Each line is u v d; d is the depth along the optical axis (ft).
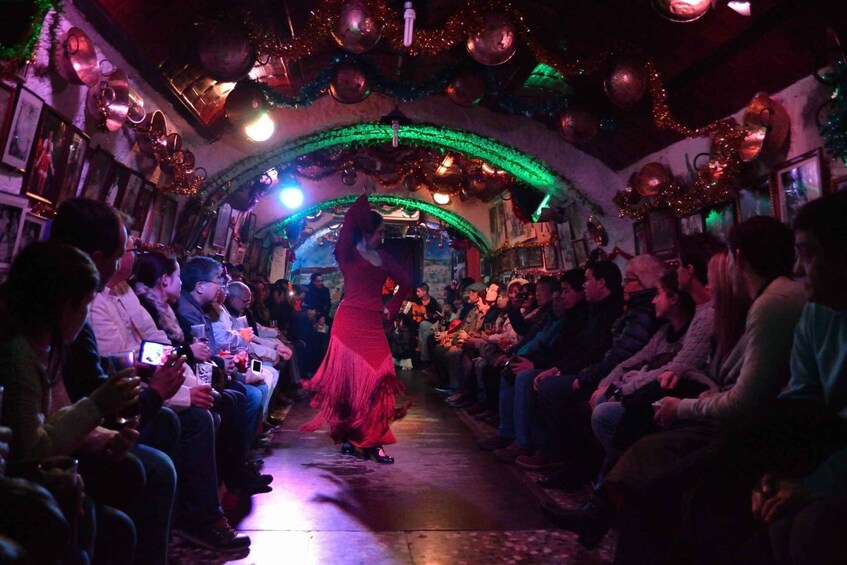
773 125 15.24
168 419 9.43
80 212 7.34
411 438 21.02
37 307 5.97
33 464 5.11
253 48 16.49
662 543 8.03
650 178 21.21
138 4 13.94
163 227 22.09
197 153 24.85
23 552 3.72
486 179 32.12
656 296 12.58
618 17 16.81
